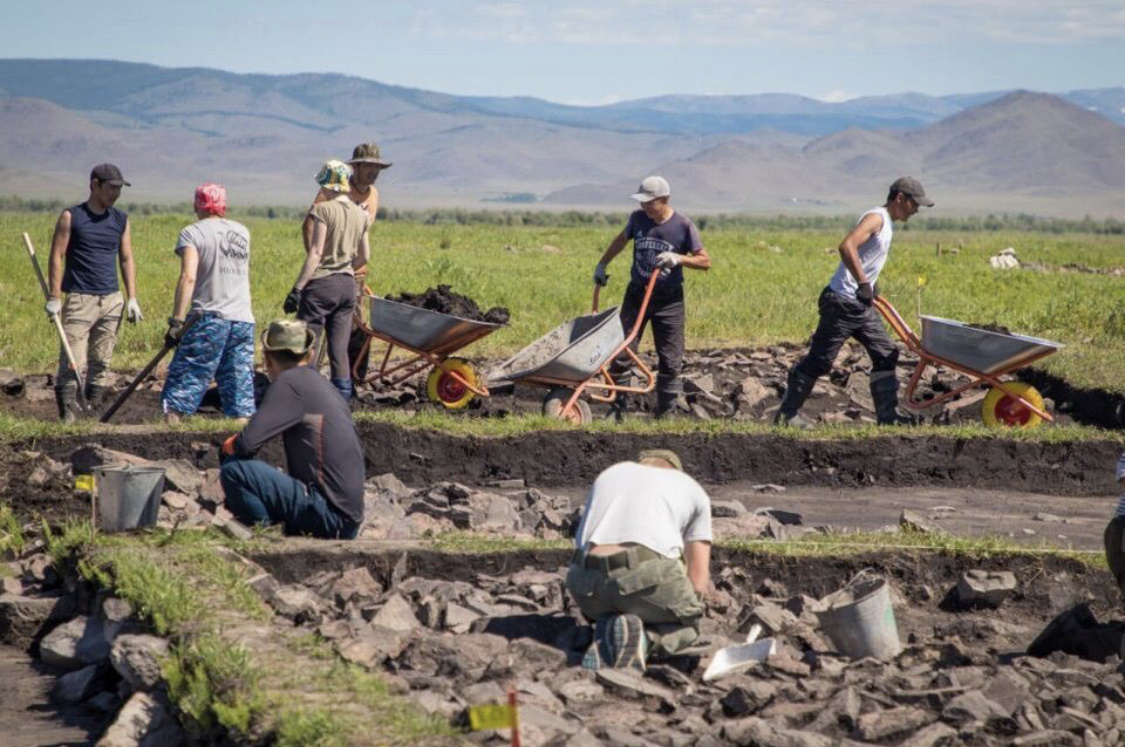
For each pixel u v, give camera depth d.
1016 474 26.03
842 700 13.40
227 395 26.03
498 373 28.19
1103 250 144.50
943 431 26.39
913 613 18.44
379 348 38.59
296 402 18.22
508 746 11.66
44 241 79.81
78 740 13.41
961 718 13.34
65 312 26.83
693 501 15.53
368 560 17.73
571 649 15.46
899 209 28.30
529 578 17.67
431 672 14.01
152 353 37.06
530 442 25.66
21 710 14.29
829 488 25.67
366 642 14.30
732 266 73.75
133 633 14.59
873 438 26.12
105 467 17.98
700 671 14.73
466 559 18.12
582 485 25.44
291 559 17.44
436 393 30.83
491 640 14.72
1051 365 35.53
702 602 17.11
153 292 52.03
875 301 29.44
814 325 46.09
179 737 12.94
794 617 17.25
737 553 18.95
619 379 34.28
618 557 14.83
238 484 18.16
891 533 20.36
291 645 13.56
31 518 19.91
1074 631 16.38
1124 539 17.05
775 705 13.52
